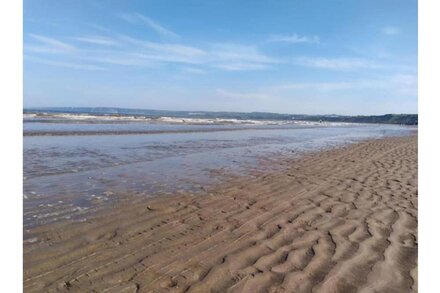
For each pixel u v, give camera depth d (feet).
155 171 24.62
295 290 8.87
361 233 13.11
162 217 14.48
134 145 40.29
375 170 27.84
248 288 8.94
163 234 12.59
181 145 43.06
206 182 21.58
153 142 44.98
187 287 8.97
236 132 77.30
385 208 16.66
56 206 15.30
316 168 28.35
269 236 12.67
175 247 11.46
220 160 31.45
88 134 50.55
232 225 13.78
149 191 18.67
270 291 8.80
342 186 21.53
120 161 28.32
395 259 10.75
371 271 9.95
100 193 17.81
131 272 9.68
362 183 22.56
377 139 67.51
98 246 11.33
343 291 8.89
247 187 20.56
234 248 11.48
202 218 14.53
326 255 11.00
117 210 15.14
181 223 13.84
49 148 33.96
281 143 52.80
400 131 120.88
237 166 28.27
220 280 9.34
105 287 8.86
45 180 20.21
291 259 10.69
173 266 10.10
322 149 44.50
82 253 10.76
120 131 58.90
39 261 10.07
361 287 9.07
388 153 40.68
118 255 10.72
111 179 21.27
